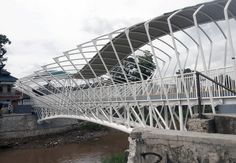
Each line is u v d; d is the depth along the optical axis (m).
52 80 44.28
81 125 65.06
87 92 35.09
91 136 56.94
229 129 9.88
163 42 28.80
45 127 60.59
